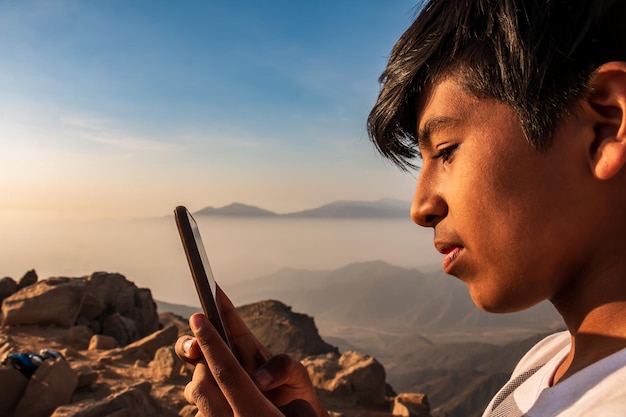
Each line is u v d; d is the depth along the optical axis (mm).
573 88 554
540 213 577
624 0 567
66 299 15750
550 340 965
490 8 608
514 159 585
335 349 35969
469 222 621
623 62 524
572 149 564
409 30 707
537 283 600
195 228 880
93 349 13562
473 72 613
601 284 575
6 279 19438
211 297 760
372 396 12445
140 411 7410
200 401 830
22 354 8141
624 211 565
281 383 1103
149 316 22625
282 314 37969
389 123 743
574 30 560
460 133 631
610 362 527
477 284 639
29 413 7551
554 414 544
